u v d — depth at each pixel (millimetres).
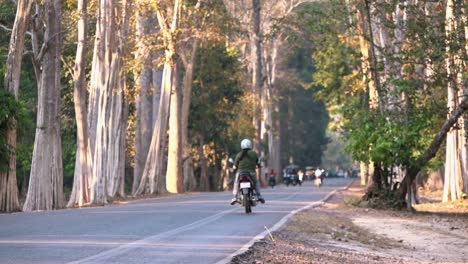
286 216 37719
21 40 46906
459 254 31609
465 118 53500
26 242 23062
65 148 91750
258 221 33812
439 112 52344
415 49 50719
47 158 51312
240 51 128500
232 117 112812
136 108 92375
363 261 24812
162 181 83312
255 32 115750
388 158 50688
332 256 24625
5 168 44750
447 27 53281
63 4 66812
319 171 111625
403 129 50281
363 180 123062
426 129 56094
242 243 24281
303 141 195000
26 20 46969
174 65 81812
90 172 59969
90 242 23422
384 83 53344
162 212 39188
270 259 21594
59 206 51688
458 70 50406
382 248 31328
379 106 53281
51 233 26172
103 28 64062
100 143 63250
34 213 38188
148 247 22469
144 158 92062
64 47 71125
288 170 137750
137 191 82375
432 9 54188
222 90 110000
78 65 59531
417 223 44094
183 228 29344
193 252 21531
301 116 188750
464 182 65625
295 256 23031
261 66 118688
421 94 53031
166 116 83500
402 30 53656
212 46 92750
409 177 52375
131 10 69125
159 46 76938
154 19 94688
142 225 30266
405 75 54000
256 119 123188
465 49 49656
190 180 109188
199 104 107812
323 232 32688
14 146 45125
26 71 87438
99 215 36188
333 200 62438
